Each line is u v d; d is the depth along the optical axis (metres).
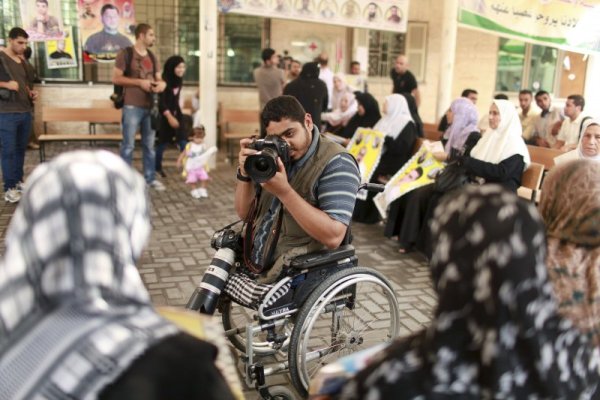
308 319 2.51
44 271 0.94
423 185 5.10
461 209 1.16
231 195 7.08
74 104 10.23
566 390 1.20
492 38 12.16
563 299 1.36
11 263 0.95
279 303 2.54
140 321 0.99
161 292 4.12
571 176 1.44
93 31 10.04
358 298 4.11
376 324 3.73
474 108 5.60
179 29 10.60
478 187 1.19
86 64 10.16
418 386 1.15
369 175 5.74
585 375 1.26
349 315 3.74
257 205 2.77
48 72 10.02
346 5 8.09
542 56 12.39
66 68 10.09
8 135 6.00
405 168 5.30
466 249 1.13
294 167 2.64
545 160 5.98
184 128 8.02
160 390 0.94
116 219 0.99
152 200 6.67
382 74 11.98
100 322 0.94
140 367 0.93
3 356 0.93
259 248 2.70
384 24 8.34
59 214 0.95
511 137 4.75
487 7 7.73
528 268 1.09
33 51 9.87
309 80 7.21
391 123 6.08
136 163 8.92
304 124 2.61
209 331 1.23
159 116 7.07
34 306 0.95
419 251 5.15
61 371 0.91
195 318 1.25
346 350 2.88
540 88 12.53
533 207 1.13
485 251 1.10
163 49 10.60
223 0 7.58
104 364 0.92
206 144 8.43
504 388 1.12
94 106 9.92
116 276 0.97
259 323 2.54
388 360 1.21
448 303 1.15
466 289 1.13
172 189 7.27
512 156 4.70
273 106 2.58
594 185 1.41
